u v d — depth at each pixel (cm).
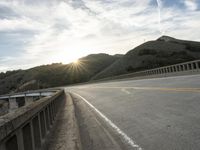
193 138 632
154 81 2842
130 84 3256
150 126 828
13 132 450
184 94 1309
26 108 594
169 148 595
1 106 12481
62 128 898
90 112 1423
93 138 812
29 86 18775
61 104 2003
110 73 15788
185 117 846
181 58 14850
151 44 17700
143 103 1327
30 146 569
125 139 739
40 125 721
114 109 1365
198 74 2625
